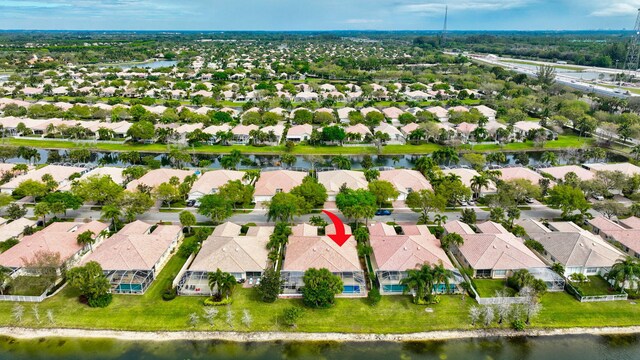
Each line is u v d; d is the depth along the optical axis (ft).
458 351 249.75
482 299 283.59
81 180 427.74
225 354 244.42
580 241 328.29
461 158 607.78
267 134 641.81
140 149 618.03
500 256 314.14
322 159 583.17
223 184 451.12
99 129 648.38
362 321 269.44
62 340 251.60
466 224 374.43
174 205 432.66
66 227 350.02
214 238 333.21
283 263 321.73
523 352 249.75
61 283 298.76
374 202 393.91
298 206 384.68
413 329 263.90
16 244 329.31
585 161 594.65
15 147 558.97
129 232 338.54
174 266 322.75
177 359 240.12
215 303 278.87
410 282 275.59
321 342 254.27
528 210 431.43
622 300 289.53
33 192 411.54
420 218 401.90
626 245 346.54
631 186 453.58
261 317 270.67
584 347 253.65
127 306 277.03
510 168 508.12
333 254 310.24
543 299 290.56
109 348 246.68
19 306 272.31
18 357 240.32
